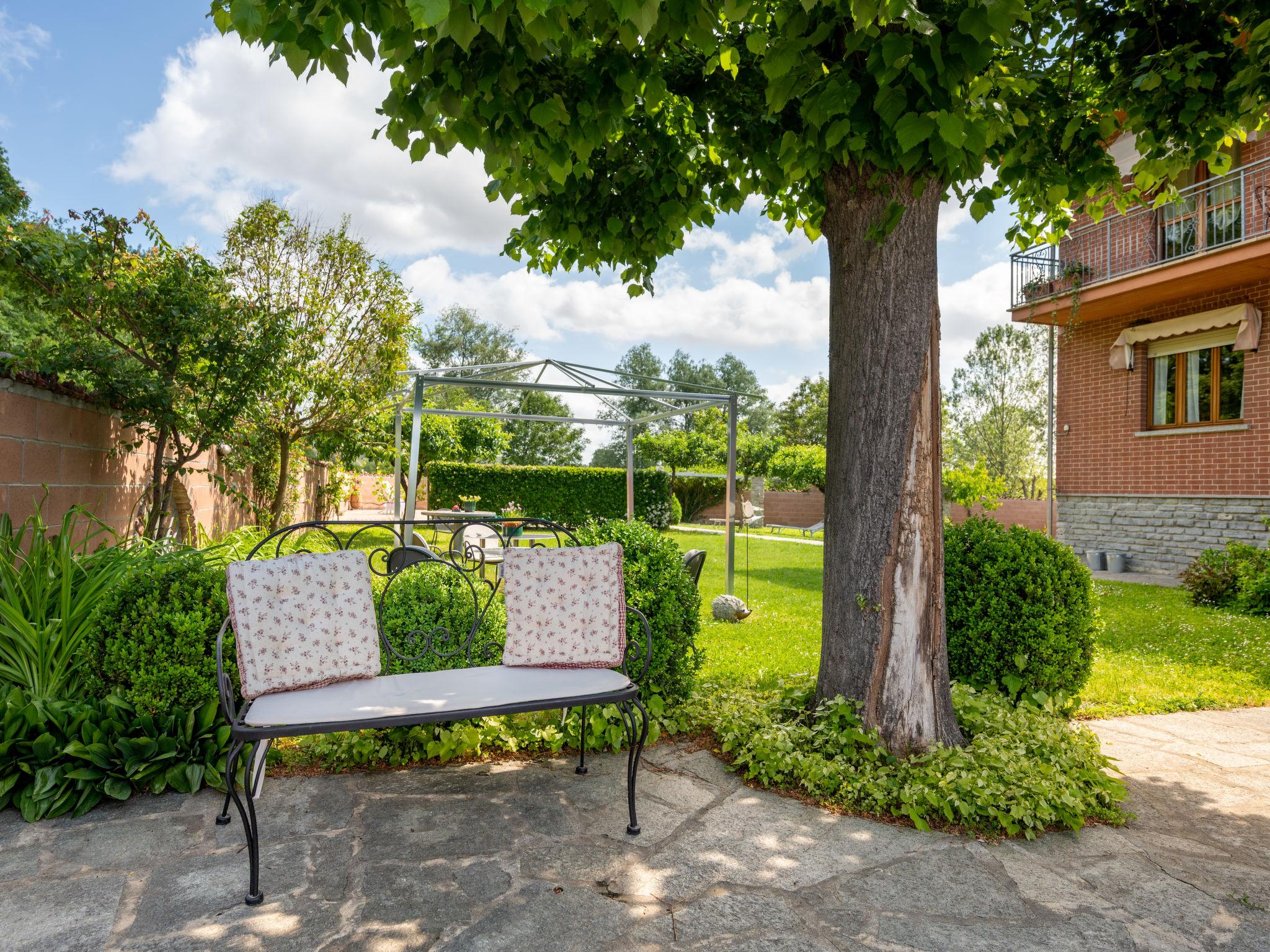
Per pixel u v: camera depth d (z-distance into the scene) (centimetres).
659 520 2247
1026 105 407
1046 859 269
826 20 301
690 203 466
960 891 245
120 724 316
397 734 355
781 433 4800
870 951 211
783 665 552
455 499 2102
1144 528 1142
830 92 280
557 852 268
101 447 593
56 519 524
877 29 281
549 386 791
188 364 639
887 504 346
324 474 1517
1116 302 1108
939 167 320
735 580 1082
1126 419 1173
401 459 1069
